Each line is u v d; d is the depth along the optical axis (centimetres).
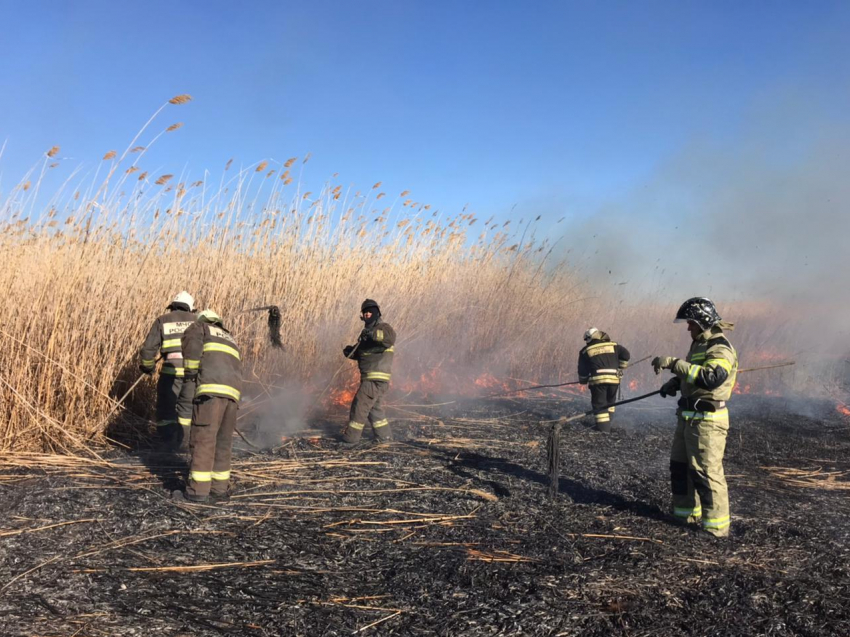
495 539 461
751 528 491
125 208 811
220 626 330
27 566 391
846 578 406
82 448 672
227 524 477
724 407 487
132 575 385
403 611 351
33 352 693
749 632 337
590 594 373
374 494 562
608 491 591
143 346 716
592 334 915
